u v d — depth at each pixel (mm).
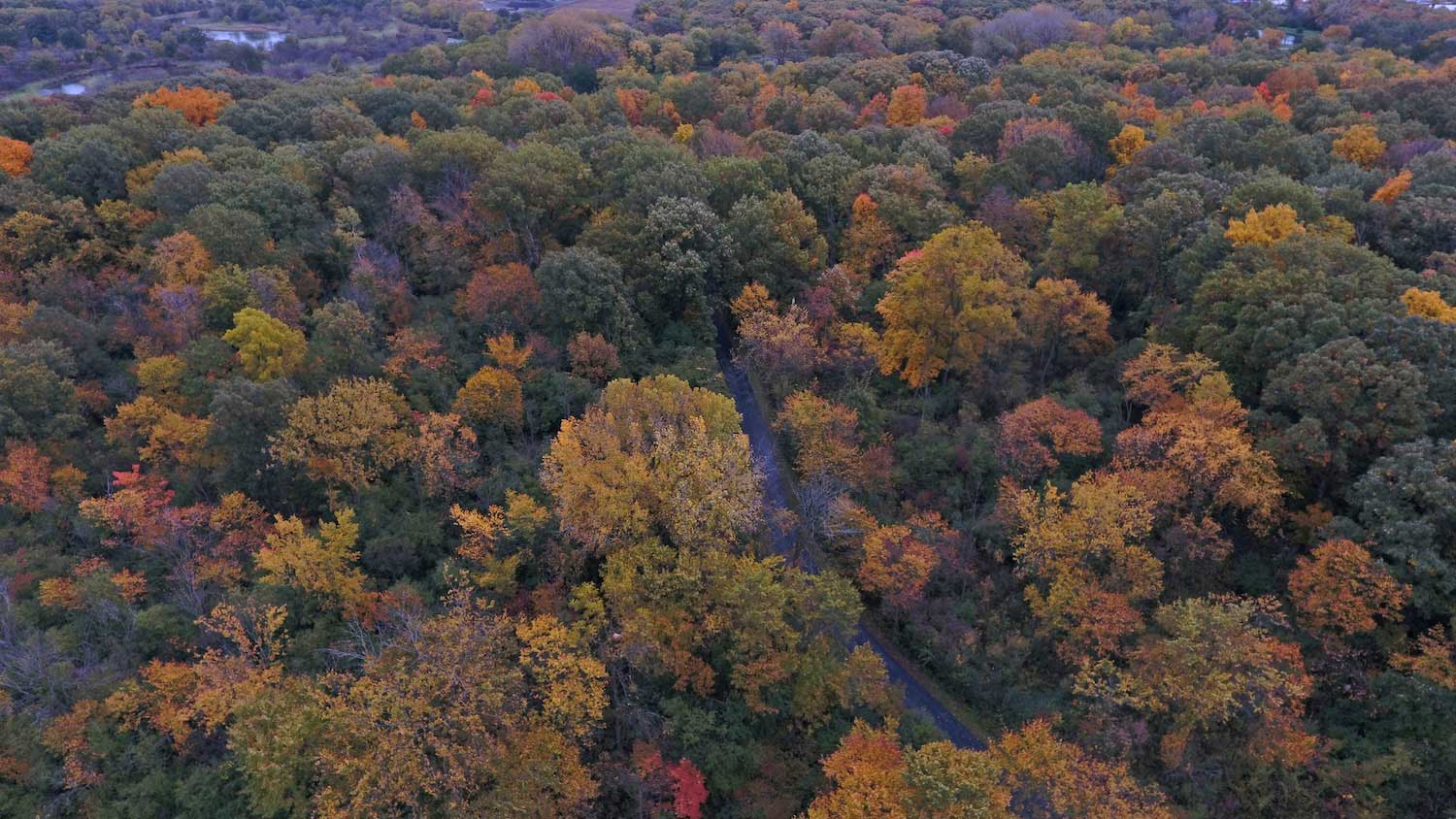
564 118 136625
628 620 58344
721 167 107312
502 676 55281
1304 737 55062
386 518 71125
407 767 51125
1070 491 72625
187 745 56188
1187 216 89938
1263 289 73188
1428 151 105562
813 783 59406
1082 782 52531
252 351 76250
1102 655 63625
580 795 53844
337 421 69750
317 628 62281
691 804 55406
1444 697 52719
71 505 70688
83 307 90562
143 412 74125
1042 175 109125
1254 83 150250
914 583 66938
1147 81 155875
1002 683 66312
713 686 61906
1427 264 83500
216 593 65000
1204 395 69125
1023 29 194875
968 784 47719
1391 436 61562
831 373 90938
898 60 167125
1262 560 67188
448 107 140625
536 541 68188
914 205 102000
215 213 90438
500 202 95938
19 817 50438
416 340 83375
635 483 64312
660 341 95625
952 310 84312
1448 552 55969
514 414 78562
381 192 104625
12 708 54594
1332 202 91438
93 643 60625
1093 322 84938
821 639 61469
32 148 112250
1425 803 52531
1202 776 57375
